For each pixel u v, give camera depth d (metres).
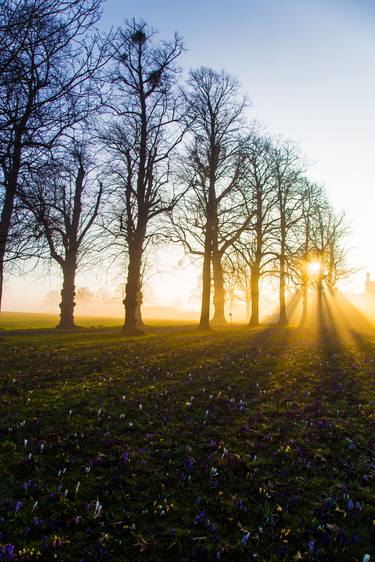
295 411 10.34
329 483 6.52
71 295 40.22
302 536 5.12
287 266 39.75
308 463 7.14
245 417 9.80
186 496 6.00
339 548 4.88
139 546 4.81
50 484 6.19
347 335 33.25
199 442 8.17
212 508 5.68
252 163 39.66
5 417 9.12
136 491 6.09
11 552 4.47
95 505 5.58
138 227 30.48
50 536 4.93
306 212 45.56
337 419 9.76
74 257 39.47
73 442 7.79
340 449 7.93
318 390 12.75
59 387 12.14
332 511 5.69
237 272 40.06
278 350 22.08
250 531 5.16
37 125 7.77
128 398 11.11
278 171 42.75
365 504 5.85
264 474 6.76
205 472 6.75
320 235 55.19
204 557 4.67
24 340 25.39
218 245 37.69
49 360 17.02
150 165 30.47
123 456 7.18
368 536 5.15
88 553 4.65
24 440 7.61
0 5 6.65
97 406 10.23
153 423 9.16
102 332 34.41
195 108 33.53
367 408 10.70
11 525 5.12
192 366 16.38
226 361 17.80
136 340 26.36
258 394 12.08
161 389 12.26
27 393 11.27
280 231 43.66
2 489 5.98
